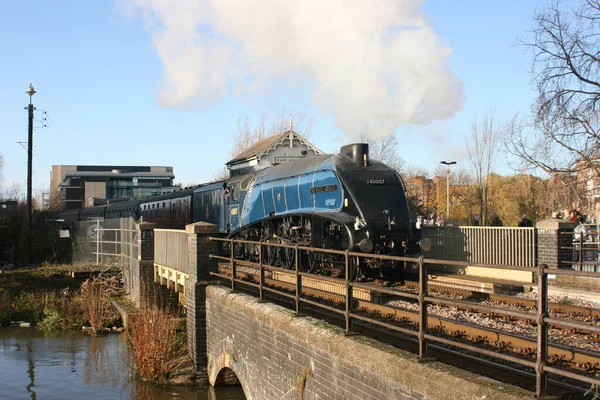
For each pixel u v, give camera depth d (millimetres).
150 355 14523
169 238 18141
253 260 20484
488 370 6430
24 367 16750
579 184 22188
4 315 23125
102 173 103688
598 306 11180
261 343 9695
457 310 9914
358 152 15281
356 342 6895
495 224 22094
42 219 36344
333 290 12289
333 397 7242
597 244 18000
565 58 21031
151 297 20328
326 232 14820
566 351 6629
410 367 5891
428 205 46750
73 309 23094
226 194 24031
